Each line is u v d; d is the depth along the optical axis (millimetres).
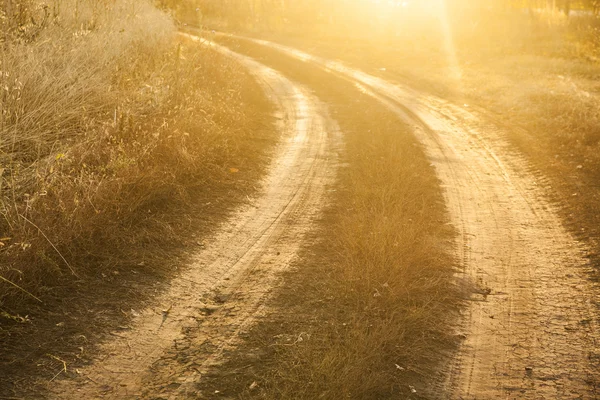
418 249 6434
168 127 9117
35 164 7238
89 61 10125
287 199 8461
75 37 10008
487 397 4215
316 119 14492
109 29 11586
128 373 4293
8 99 7918
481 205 8531
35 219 5852
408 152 10883
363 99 17359
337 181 9328
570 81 18750
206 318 5160
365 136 12438
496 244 7078
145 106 10094
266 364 4422
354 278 5719
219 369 4367
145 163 7980
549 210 8273
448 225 7617
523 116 14695
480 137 13008
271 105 16016
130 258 5977
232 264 6266
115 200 6793
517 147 11930
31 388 3977
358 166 10055
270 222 7531
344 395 4000
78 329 4734
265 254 6535
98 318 4930
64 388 4035
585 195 8617
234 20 35312
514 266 6461
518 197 8906
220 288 5730
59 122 8445
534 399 4199
